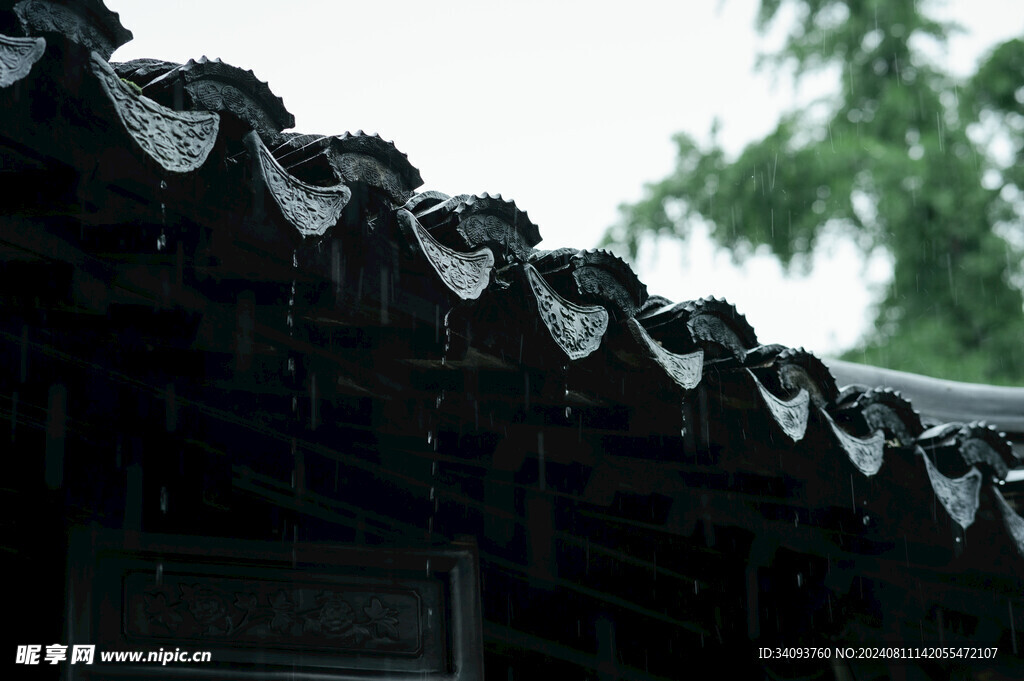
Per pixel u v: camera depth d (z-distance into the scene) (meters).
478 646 3.26
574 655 3.68
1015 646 4.20
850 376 6.13
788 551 4.17
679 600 4.04
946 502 3.61
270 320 2.54
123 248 2.29
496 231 2.72
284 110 2.38
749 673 4.09
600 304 2.79
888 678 4.17
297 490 3.13
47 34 1.90
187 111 2.14
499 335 2.65
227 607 2.92
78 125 1.98
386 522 3.29
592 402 2.98
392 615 3.17
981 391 6.31
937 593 4.15
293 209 2.22
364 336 2.69
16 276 2.38
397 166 2.54
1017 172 13.27
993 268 12.53
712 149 13.98
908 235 12.77
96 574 2.74
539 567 3.65
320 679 2.99
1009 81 13.55
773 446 3.27
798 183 13.09
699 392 3.08
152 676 2.76
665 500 3.85
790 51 14.17
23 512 2.71
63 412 2.74
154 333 2.57
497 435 3.43
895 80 13.68
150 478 2.85
